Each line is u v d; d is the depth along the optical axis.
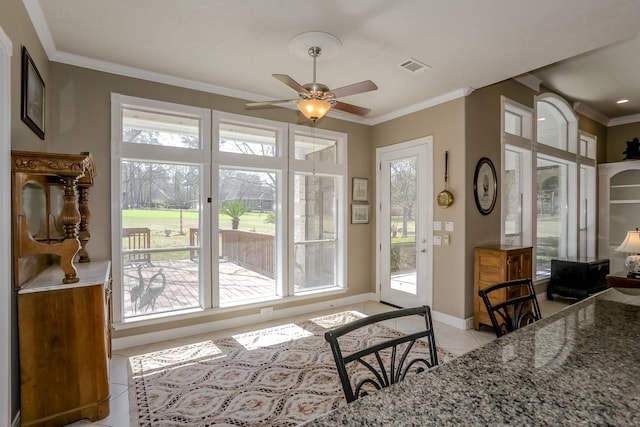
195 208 3.87
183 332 3.71
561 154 5.43
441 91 4.04
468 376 0.98
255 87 3.91
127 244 3.50
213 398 2.48
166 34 2.78
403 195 4.79
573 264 5.07
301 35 2.77
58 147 3.11
